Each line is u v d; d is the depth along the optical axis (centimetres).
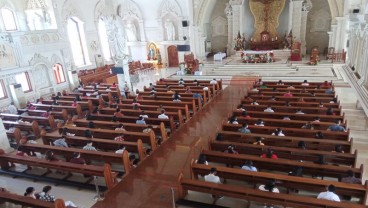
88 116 1160
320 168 655
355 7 1967
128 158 796
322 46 2434
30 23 1867
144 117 1083
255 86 1512
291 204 541
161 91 1544
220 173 667
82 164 747
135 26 2617
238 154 735
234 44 2523
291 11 2283
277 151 752
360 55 1147
